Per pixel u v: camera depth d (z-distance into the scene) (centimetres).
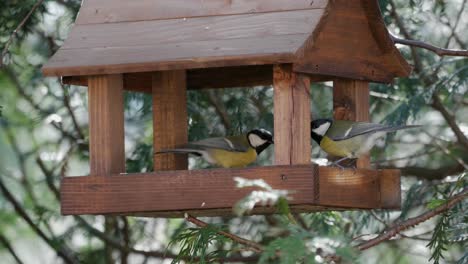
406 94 1606
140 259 1739
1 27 1505
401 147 1723
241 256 1628
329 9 980
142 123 1661
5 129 1769
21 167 1736
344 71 1058
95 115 1036
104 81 1034
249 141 1112
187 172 975
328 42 1031
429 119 1719
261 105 1605
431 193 1533
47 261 1812
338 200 992
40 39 1662
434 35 1666
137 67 997
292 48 941
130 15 1059
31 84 1684
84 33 1059
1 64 1199
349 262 794
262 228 1634
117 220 1712
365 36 1092
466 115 1725
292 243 761
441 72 1639
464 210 1080
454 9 1673
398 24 1571
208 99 1606
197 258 1092
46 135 1767
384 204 1072
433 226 1675
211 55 970
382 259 1742
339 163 1163
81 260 1683
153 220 1730
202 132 1544
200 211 1007
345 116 1134
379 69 1124
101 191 1003
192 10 1031
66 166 1670
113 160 1034
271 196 762
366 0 1071
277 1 999
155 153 1138
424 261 1742
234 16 1007
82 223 1666
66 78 1068
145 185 989
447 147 1683
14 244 1817
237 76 1201
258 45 962
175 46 1003
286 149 978
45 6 1513
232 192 957
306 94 996
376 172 1070
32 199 1712
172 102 1133
